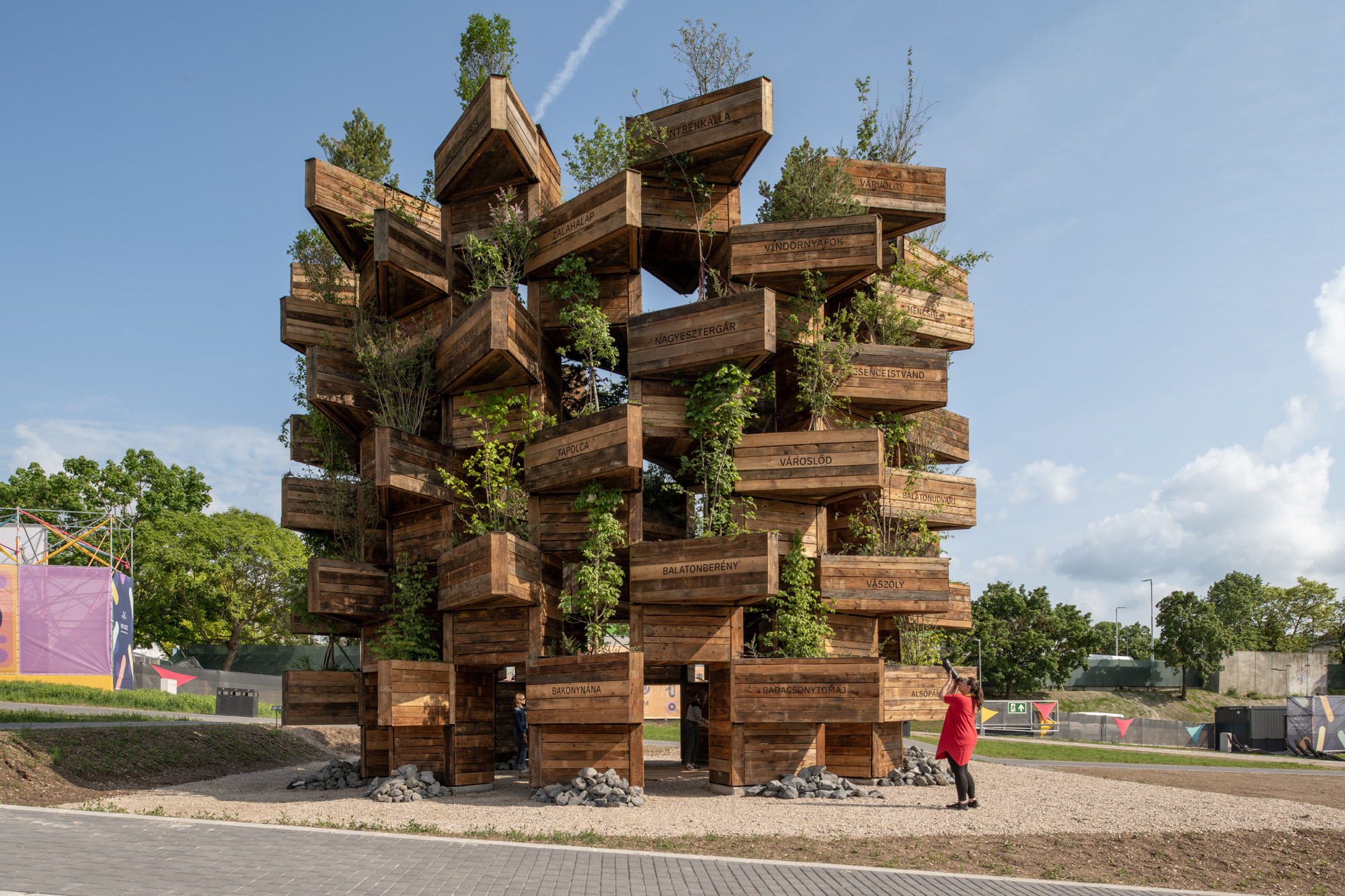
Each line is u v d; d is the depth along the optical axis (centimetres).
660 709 4247
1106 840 1072
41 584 3584
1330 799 1523
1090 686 6906
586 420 1532
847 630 1720
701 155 1738
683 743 2020
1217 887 938
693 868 843
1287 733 3759
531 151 1775
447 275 1842
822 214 1762
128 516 5275
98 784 1480
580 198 1694
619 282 1784
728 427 1576
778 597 1608
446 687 1558
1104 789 1525
